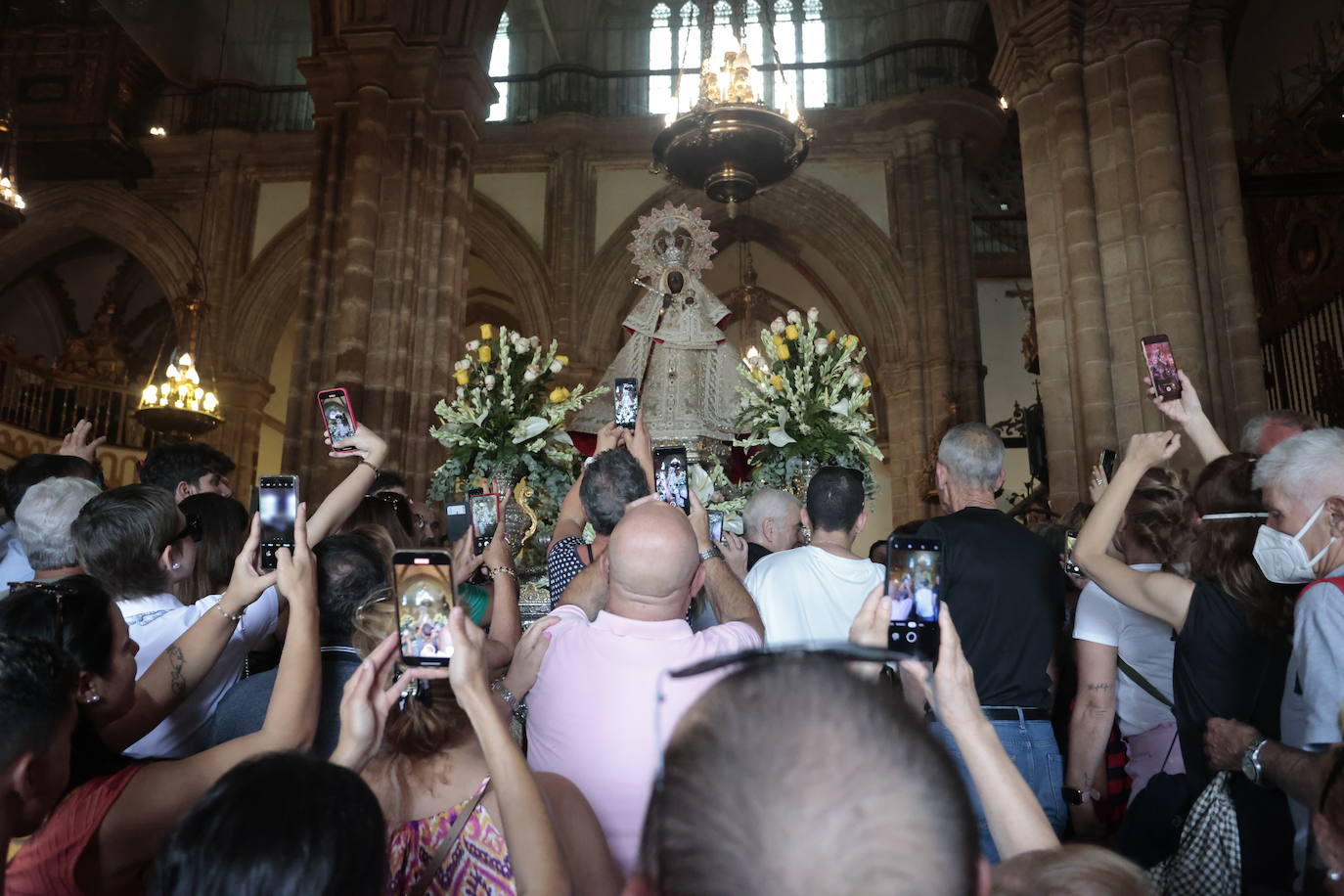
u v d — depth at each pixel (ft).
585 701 7.61
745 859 2.23
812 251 72.59
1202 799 7.91
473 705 5.78
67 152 67.31
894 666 6.46
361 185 38.45
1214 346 28.07
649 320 20.49
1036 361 47.47
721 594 10.05
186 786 6.57
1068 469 29.40
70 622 6.91
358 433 11.10
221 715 8.75
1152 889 4.10
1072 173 30.14
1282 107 51.88
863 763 2.35
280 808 4.37
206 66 71.97
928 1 70.85
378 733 6.07
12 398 65.21
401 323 37.93
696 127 30.37
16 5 68.28
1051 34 31.22
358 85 39.91
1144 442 9.14
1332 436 7.92
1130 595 9.08
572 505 13.34
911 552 6.23
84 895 6.31
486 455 18.43
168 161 70.49
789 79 71.92
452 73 40.70
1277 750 7.27
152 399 52.60
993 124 67.05
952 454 11.98
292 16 74.23
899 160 67.36
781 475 17.81
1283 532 7.98
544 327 66.13
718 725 2.48
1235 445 27.32
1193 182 29.09
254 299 68.18
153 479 14.93
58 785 5.80
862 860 2.21
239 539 12.03
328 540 9.10
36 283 78.02
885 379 65.51
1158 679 10.99
